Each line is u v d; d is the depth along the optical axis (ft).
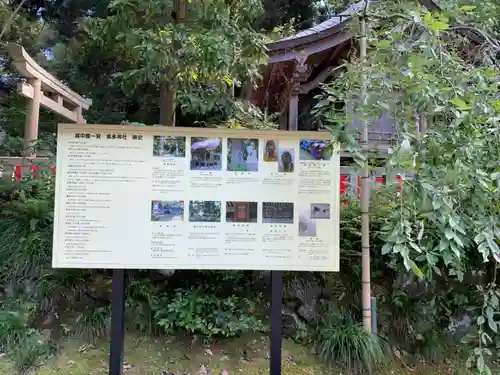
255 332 10.59
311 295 11.18
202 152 8.66
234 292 11.05
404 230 8.30
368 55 8.96
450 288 11.36
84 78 35.40
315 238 8.68
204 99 12.83
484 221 8.22
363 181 10.02
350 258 11.27
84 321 10.27
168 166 8.57
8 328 9.71
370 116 7.89
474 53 10.84
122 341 8.54
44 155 15.72
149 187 8.53
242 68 11.64
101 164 8.47
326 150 8.34
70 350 9.83
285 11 37.01
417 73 7.67
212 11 10.84
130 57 13.08
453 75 8.22
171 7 10.93
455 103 7.34
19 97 33.83
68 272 10.96
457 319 11.19
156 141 8.60
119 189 8.47
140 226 8.46
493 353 10.68
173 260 8.45
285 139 8.80
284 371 9.52
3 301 10.62
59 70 36.22
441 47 8.59
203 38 10.16
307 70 18.45
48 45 38.47
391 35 8.55
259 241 8.61
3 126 31.78
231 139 8.73
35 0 38.73
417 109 7.95
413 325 10.94
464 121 7.59
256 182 8.71
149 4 10.57
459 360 10.52
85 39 32.12
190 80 12.35
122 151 8.52
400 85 7.91
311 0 36.55
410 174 8.86
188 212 8.54
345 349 9.69
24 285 10.92
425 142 7.98
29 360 9.34
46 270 11.03
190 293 10.45
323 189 8.79
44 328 10.27
